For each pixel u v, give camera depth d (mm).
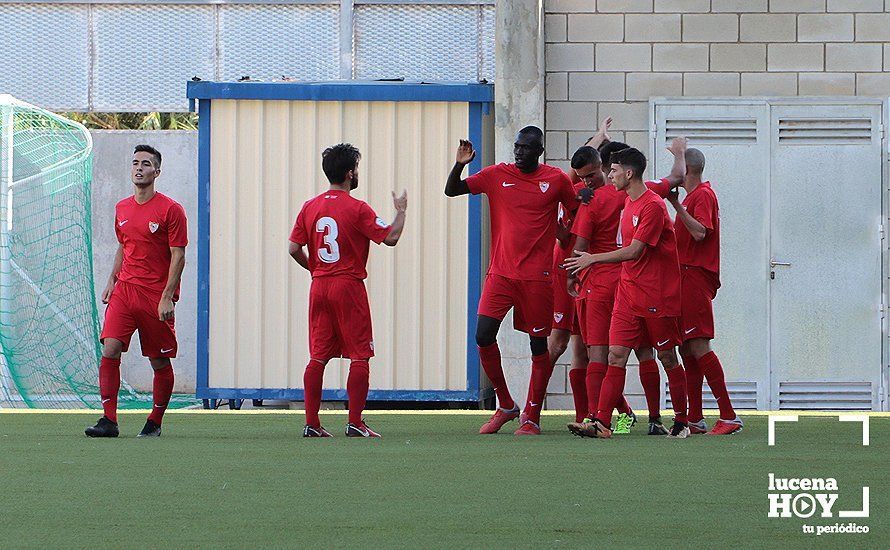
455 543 16641
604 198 32344
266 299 45375
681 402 32344
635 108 46406
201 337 45312
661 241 30734
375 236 31438
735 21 46375
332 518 18516
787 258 46531
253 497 20578
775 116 46438
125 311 31625
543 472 23781
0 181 50344
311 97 45125
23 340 54094
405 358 45125
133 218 31703
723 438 31312
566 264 30719
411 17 60188
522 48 44750
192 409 44312
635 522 18188
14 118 57844
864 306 46438
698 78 46438
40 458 26328
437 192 45156
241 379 45312
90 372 54625
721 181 46531
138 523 18141
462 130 45219
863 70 46375
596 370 32188
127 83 61062
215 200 45438
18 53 61188
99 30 61125
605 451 27703
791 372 46500
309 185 45344
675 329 31094
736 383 46531
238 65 60656
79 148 59000
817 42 46375
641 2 46312
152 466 24797
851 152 46469
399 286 45188
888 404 46312
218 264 45406
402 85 45031
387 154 45219
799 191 46562
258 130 45375
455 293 45062
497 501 20125
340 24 60281
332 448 28484
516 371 44781
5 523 18188
